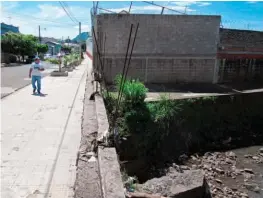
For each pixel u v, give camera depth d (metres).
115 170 4.13
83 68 29.27
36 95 11.49
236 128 13.27
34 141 5.86
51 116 7.97
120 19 15.55
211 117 12.38
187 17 16.34
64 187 4.02
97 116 7.18
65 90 13.09
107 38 15.61
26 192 3.85
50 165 4.71
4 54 38.84
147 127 8.61
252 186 8.00
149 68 16.44
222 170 9.01
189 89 15.06
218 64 17.52
